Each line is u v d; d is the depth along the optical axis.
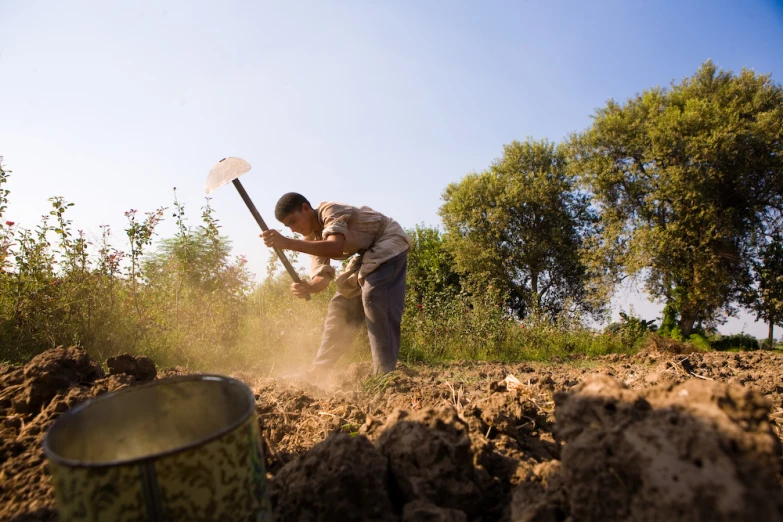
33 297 5.11
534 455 2.20
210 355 5.91
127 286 6.02
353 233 4.08
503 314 10.03
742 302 20.64
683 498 1.08
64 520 1.14
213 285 6.75
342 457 1.54
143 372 3.10
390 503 1.62
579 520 1.32
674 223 19.47
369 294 4.00
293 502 1.56
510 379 3.30
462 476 1.68
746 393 1.30
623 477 1.25
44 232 5.38
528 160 27.98
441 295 10.59
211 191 3.53
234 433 1.20
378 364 4.02
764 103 20.20
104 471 1.07
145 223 5.93
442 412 1.80
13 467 2.05
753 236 19.75
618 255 21.44
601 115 23.20
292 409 2.88
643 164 21.78
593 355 9.80
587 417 1.45
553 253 27.61
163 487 1.09
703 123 19.55
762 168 19.36
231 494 1.18
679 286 19.67
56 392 2.64
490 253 26.94
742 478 1.10
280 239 3.74
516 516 1.55
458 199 28.19
